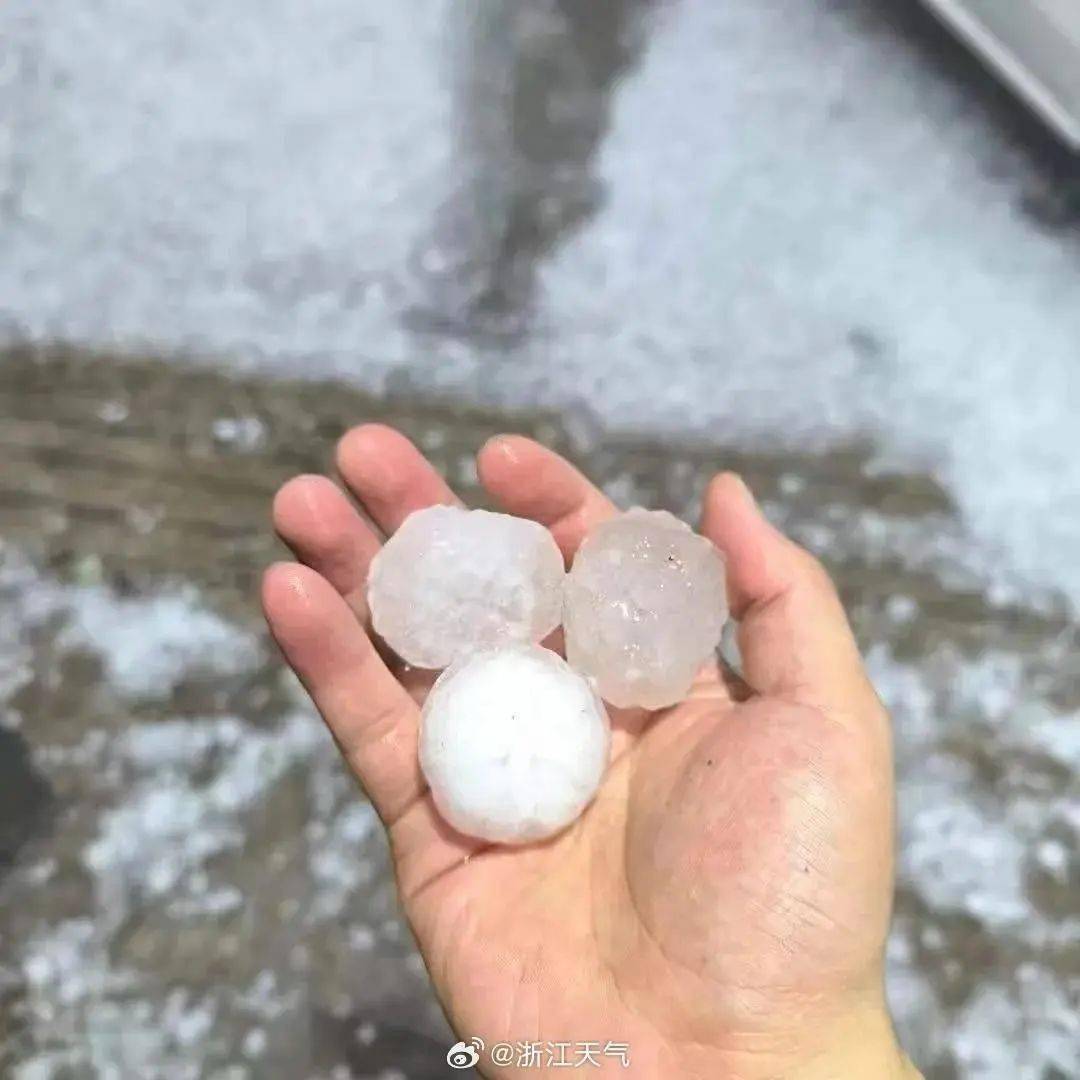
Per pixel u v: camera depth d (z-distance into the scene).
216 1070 0.32
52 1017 0.32
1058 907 0.33
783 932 0.20
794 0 0.41
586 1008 0.21
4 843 0.33
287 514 0.25
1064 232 0.40
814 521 0.36
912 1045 0.32
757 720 0.22
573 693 0.23
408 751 0.24
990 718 0.35
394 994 0.32
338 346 0.37
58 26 0.40
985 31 0.38
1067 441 0.37
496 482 0.26
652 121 0.40
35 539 0.35
